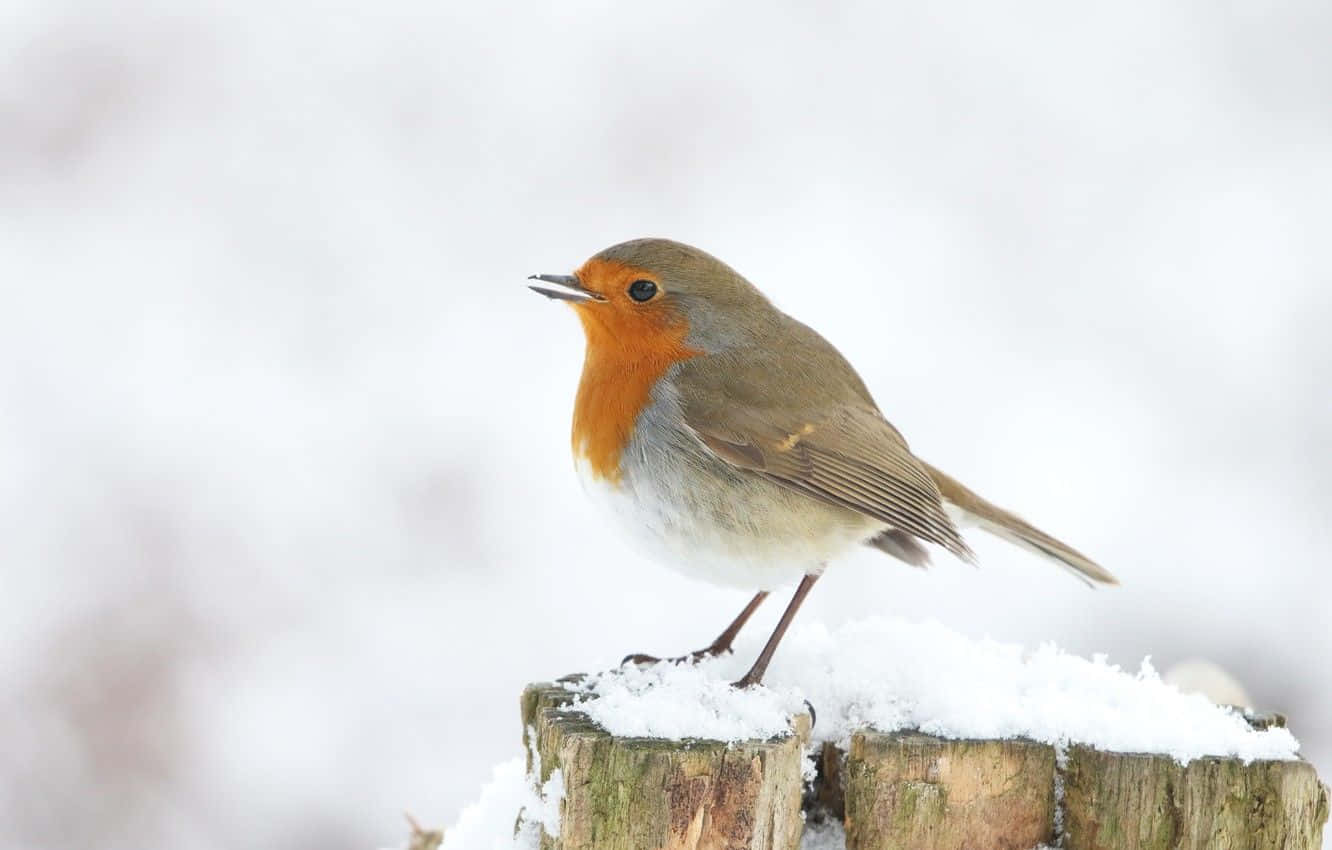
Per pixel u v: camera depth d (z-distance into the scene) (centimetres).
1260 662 1162
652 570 1203
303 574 1177
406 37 1471
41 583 1140
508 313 1380
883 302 1387
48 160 1373
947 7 1544
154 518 1187
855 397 768
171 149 1402
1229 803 535
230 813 1077
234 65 1424
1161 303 1418
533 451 1269
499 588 1188
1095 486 1267
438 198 1418
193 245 1369
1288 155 1493
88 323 1323
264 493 1218
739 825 517
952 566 1204
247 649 1134
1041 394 1348
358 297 1364
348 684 1125
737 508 716
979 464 1287
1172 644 1165
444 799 1077
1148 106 1519
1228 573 1193
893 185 1479
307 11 1445
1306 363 1371
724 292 745
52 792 1073
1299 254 1434
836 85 1494
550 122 1452
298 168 1409
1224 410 1338
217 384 1294
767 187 1462
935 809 549
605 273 728
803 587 734
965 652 639
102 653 1118
